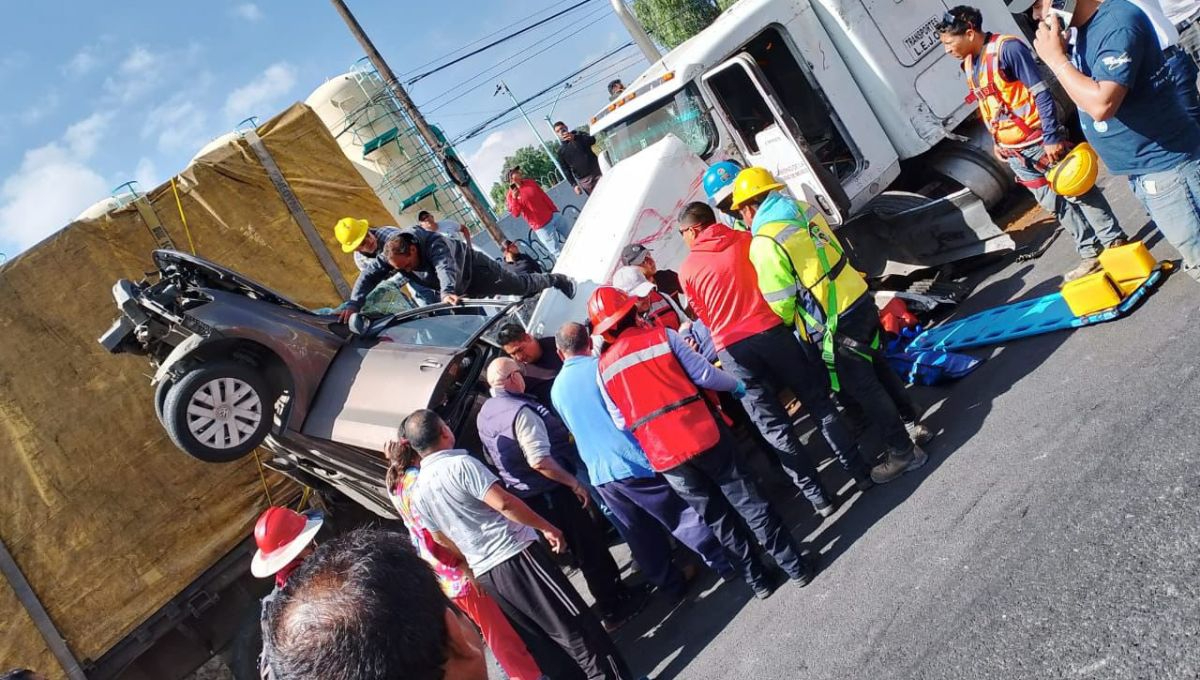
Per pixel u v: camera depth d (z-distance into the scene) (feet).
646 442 14.12
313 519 14.56
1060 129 16.29
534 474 16.34
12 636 23.00
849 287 14.52
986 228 19.99
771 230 14.43
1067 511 11.21
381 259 21.97
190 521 25.30
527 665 13.96
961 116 23.03
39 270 25.88
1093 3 11.57
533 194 40.06
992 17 24.08
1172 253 15.83
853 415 17.72
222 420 18.20
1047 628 9.78
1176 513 9.89
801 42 22.34
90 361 25.52
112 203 29.22
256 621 24.62
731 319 15.10
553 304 20.21
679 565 17.61
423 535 13.75
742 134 22.97
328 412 18.80
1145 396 12.25
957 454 14.44
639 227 21.18
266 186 30.58
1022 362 15.93
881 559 13.29
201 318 18.15
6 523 23.66
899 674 10.80
